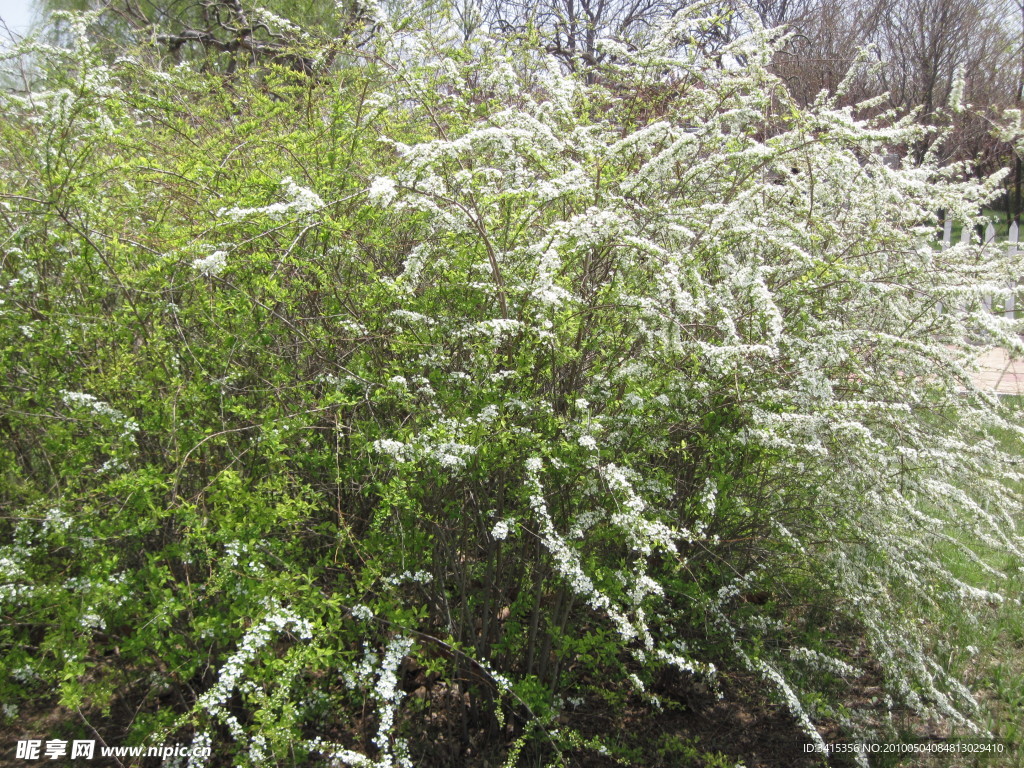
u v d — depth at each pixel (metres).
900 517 3.45
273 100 4.31
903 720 3.40
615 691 3.27
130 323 2.95
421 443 2.59
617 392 3.09
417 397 2.87
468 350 3.04
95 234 2.97
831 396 3.00
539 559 2.91
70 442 2.66
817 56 13.79
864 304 3.92
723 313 2.99
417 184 2.88
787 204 4.22
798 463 3.34
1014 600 4.01
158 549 2.92
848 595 3.28
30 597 2.44
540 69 4.44
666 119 4.21
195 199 3.33
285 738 2.24
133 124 3.59
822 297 3.57
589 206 3.28
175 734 2.96
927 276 4.03
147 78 4.04
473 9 6.01
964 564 4.49
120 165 3.12
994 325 3.31
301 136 3.30
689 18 4.45
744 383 2.97
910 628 3.39
